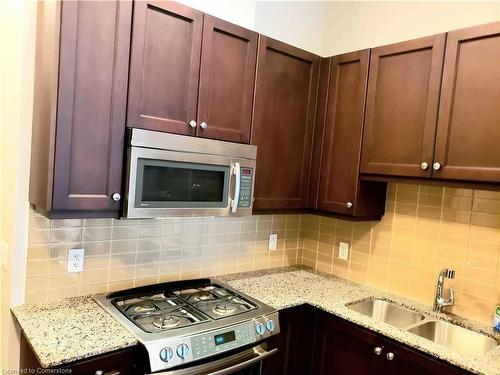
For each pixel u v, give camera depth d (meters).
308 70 2.40
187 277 2.35
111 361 1.49
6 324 1.84
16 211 1.73
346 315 2.01
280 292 2.28
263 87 2.16
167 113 1.80
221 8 2.32
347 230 2.65
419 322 2.07
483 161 1.75
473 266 2.06
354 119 2.27
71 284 1.91
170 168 1.79
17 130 1.70
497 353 1.67
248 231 2.62
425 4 2.31
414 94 2.00
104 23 1.58
